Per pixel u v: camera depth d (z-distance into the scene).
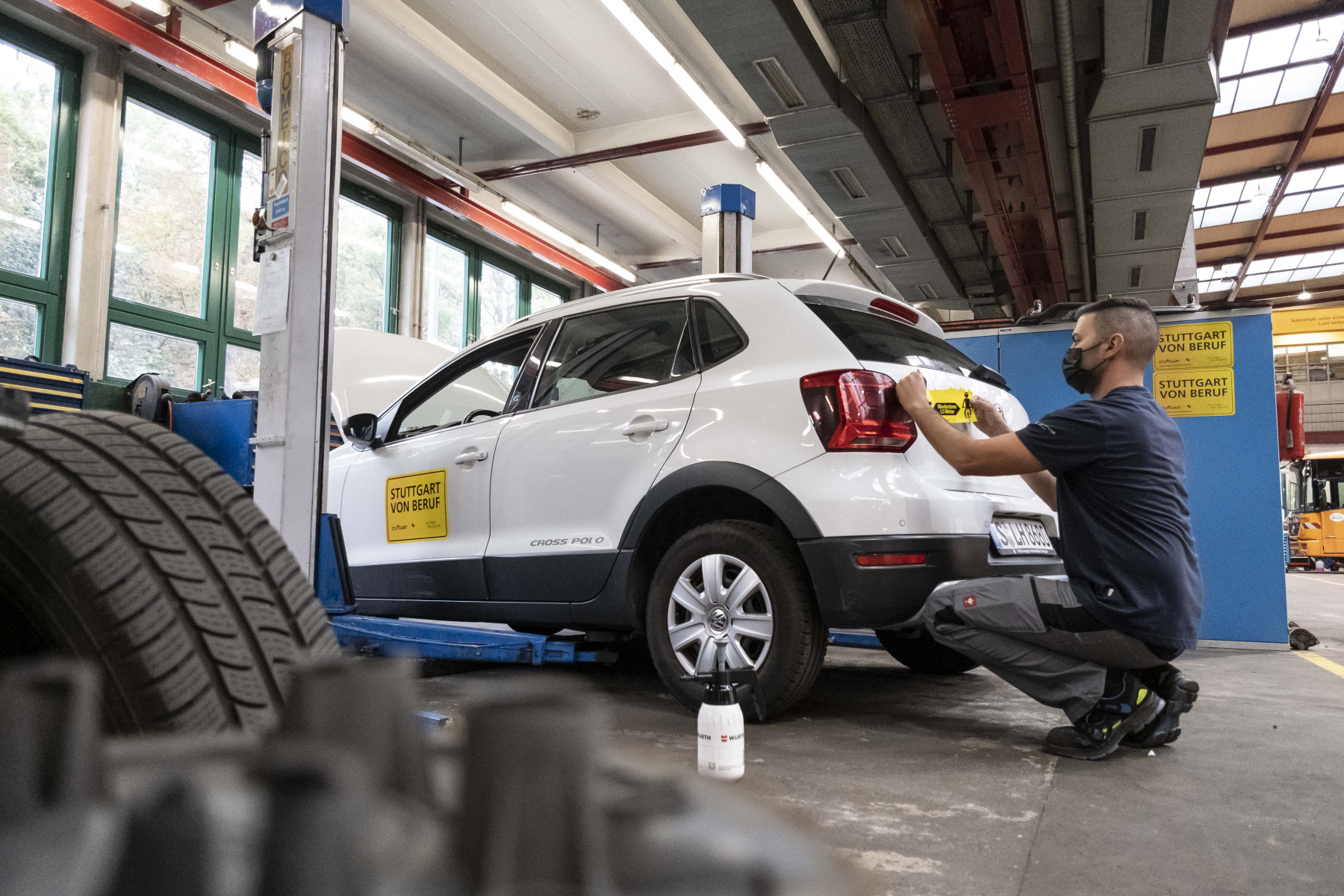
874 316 2.61
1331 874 1.39
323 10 3.18
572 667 3.55
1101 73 8.21
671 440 2.51
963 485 2.39
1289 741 2.33
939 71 8.23
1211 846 1.51
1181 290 11.48
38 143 7.52
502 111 9.63
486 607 2.93
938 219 11.95
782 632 2.31
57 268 7.58
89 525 0.80
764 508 2.51
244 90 8.46
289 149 3.16
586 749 0.20
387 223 11.12
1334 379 28.89
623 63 9.37
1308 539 17.41
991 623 2.17
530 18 8.60
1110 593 2.05
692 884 0.20
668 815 0.23
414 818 0.20
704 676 1.91
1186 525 2.10
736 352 2.50
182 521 0.90
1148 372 4.56
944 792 1.80
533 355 3.02
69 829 0.18
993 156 9.81
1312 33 10.49
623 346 2.78
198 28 8.30
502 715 0.19
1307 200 16.61
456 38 8.91
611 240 13.87
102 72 7.76
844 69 8.34
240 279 9.11
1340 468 17.39
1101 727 2.09
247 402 5.63
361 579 3.37
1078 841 1.53
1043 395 4.72
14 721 0.20
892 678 3.32
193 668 0.79
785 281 2.55
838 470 2.24
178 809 0.18
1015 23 7.38
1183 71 7.99
